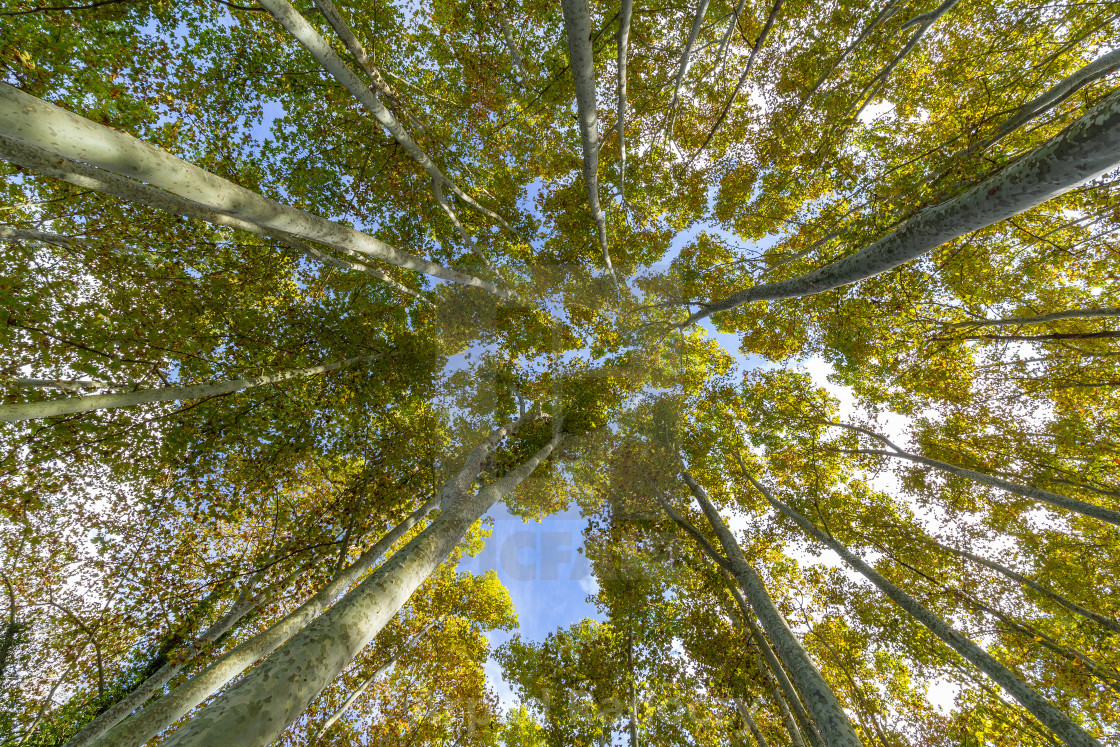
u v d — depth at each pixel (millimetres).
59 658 6074
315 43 3938
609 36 7406
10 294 5965
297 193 8023
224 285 7211
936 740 7418
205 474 7191
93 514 6578
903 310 7895
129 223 6496
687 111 8328
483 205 9602
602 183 9492
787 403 10492
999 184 2514
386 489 8039
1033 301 7367
